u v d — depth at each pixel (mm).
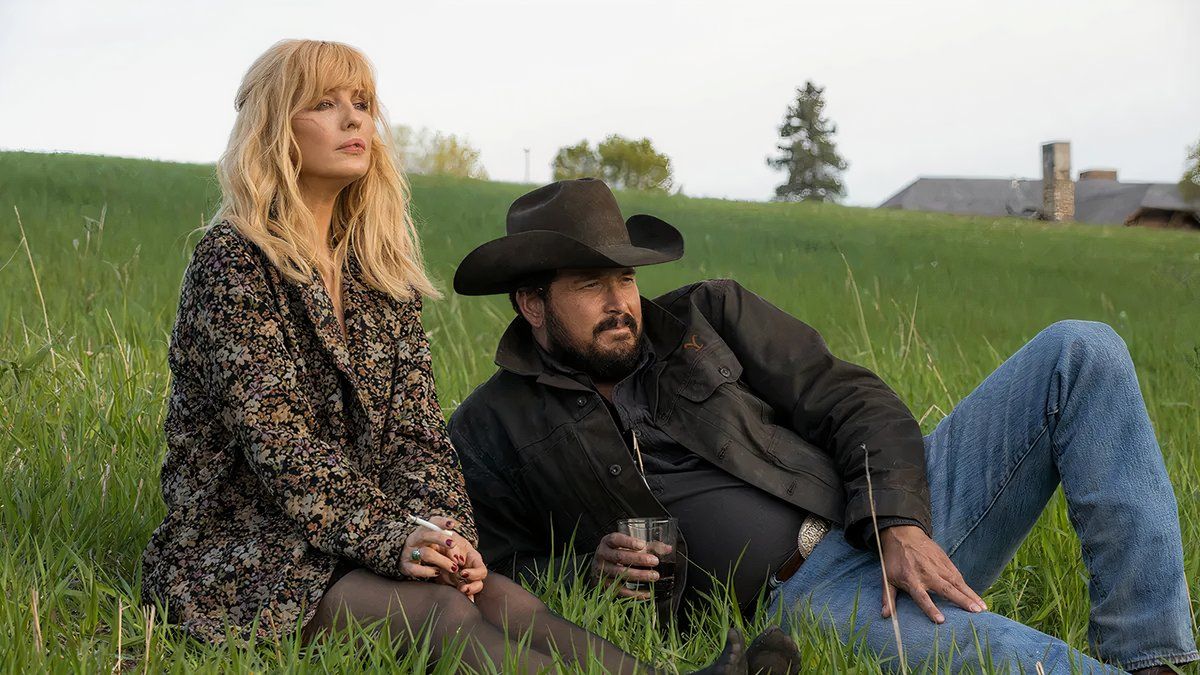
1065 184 61406
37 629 2680
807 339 3781
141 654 2893
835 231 29828
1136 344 11461
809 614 3279
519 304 3771
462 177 37094
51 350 5629
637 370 3715
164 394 5172
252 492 3178
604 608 3293
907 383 6684
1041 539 4090
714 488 3562
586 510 3602
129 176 25469
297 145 3240
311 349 3211
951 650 2936
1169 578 2979
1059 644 2938
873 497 3334
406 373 3375
